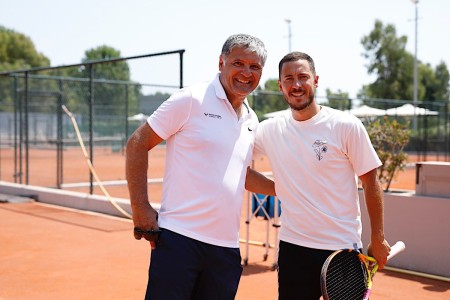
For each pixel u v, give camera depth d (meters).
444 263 6.14
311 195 3.29
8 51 62.47
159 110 2.99
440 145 31.86
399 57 53.16
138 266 6.68
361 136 3.21
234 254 3.13
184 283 2.94
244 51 3.02
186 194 2.98
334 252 3.01
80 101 28.88
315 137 3.27
